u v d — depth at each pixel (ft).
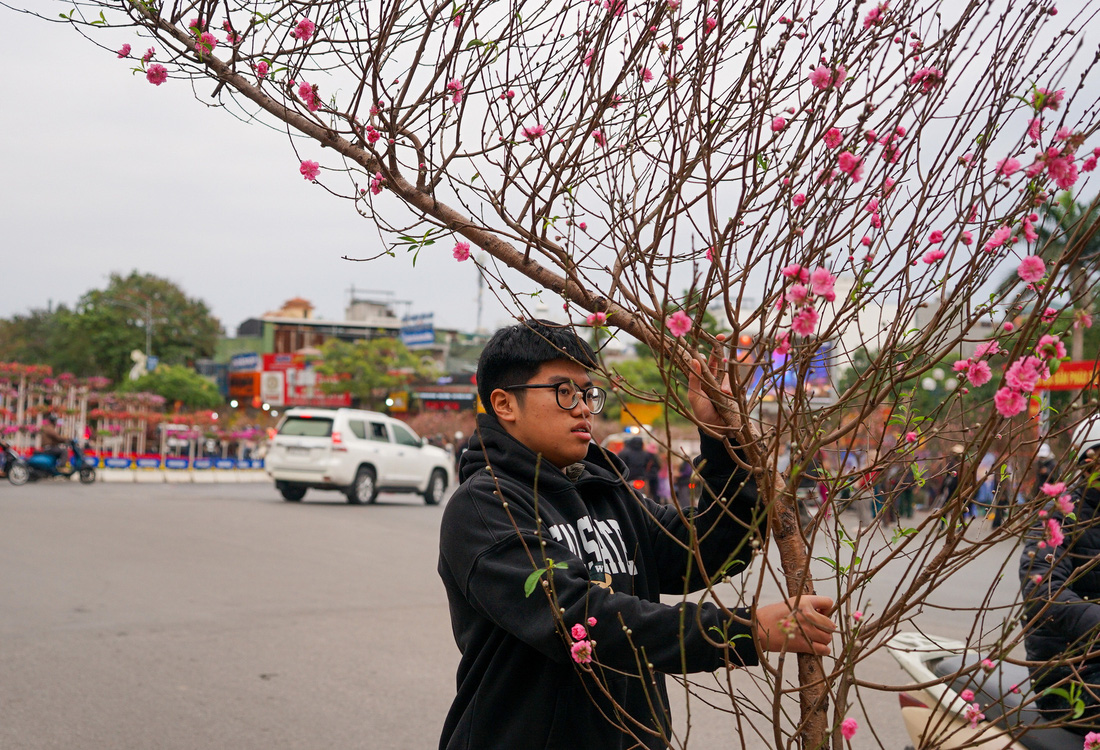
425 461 59.47
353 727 14.39
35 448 74.38
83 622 20.63
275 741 13.70
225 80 5.82
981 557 28.12
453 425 131.64
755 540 4.54
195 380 143.64
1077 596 7.04
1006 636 4.88
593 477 6.11
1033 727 4.91
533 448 5.88
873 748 13.38
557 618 4.83
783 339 4.74
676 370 4.92
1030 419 4.66
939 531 4.83
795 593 5.02
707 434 5.73
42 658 17.60
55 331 188.75
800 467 4.60
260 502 55.11
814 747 4.85
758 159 4.86
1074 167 4.23
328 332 220.23
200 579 26.66
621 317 5.15
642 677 4.82
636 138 5.41
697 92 4.86
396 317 243.40
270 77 5.87
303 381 180.55
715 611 4.84
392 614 22.52
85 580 25.72
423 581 27.66
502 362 5.89
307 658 18.26
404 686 16.61
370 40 5.65
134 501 52.90
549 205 5.21
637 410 47.14
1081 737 7.60
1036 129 4.58
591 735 5.40
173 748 13.32
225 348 236.84
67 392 83.92
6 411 78.23
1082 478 4.66
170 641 19.25
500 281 5.40
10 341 195.00
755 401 4.91
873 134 4.91
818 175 4.87
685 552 6.23
